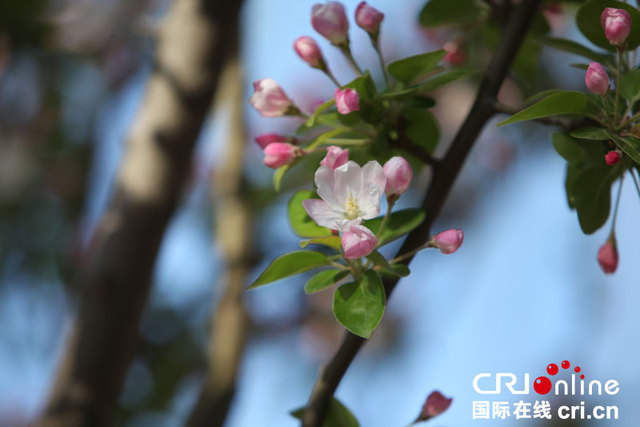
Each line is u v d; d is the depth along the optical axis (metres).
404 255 0.94
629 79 0.94
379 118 0.96
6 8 1.46
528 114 0.92
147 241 1.14
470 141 0.95
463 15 1.09
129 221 1.14
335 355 0.93
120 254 1.14
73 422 1.12
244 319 1.22
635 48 0.95
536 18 1.07
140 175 1.15
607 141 0.94
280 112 0.99
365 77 0.95
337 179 0.92
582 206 0.96
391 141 0.96
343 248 0.90
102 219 1.15
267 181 1.57
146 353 1.60
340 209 0.92
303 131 0.99
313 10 0.97
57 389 1.12
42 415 1.12
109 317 1.13
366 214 0.92
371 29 0.97
